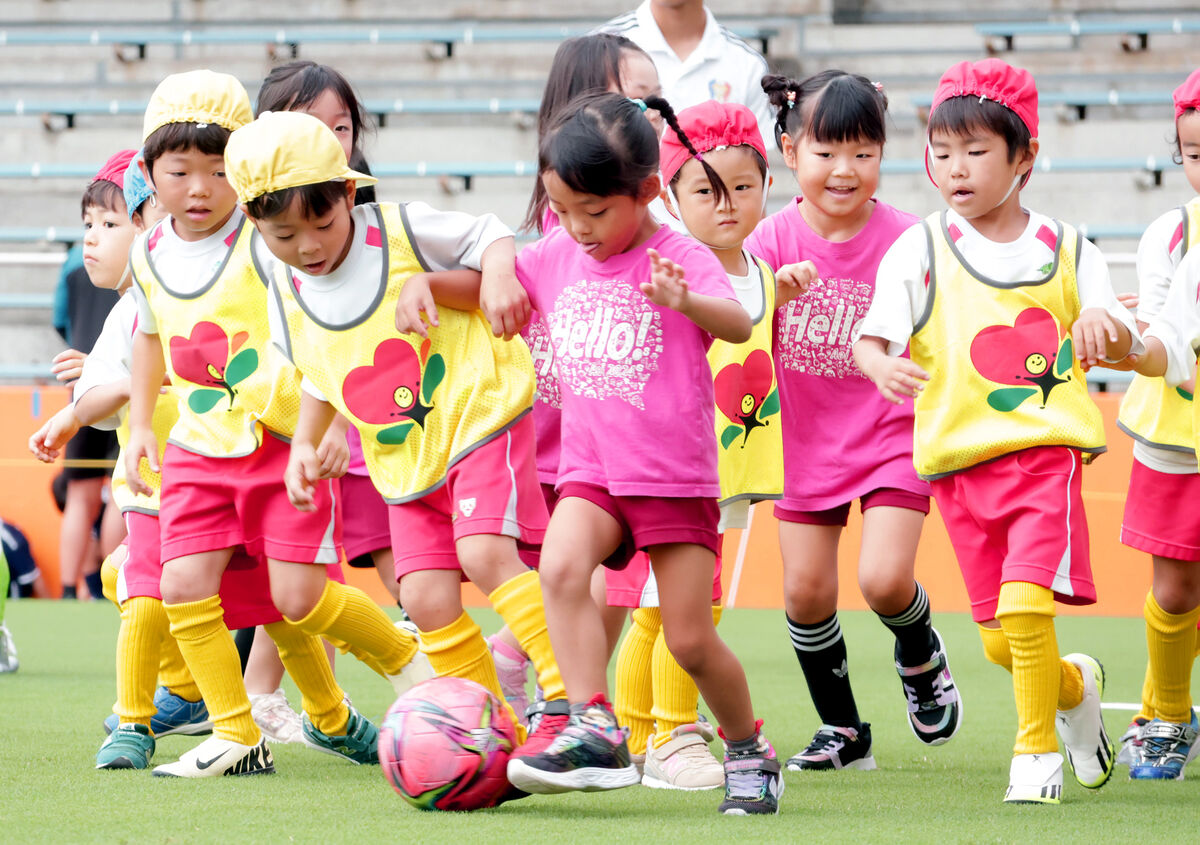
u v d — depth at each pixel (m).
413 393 11.92
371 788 11.70
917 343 12.58
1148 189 41.78
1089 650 23.64
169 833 9.52
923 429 12.51
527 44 48.38
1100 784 12.52
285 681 20.20
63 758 13.30
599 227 10.48
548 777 9.95
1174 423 13.51
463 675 11.98
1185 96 14.09
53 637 24.92
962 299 12.39
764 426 13.45
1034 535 11.73
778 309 14.27
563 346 10.95
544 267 11.38
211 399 12.50
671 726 12.66
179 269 12.70
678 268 10.02
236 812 10.40
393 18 49.66
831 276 14.23
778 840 9.45
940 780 12.93
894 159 43.72
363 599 12.97
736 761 10.91
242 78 47.53
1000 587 11.87
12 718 16.06
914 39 46.41
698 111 13.12
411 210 12.09
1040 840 9.63
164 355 12.98
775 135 15.05
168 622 13.02
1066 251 12.36
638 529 10.57
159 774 12.27
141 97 47.69
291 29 49.75
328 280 11.99
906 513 13.84
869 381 14.12
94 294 31.34
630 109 10.46
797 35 46.34
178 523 12.39
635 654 13.23
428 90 47.12
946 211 12.72
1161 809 11.17
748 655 23.22
